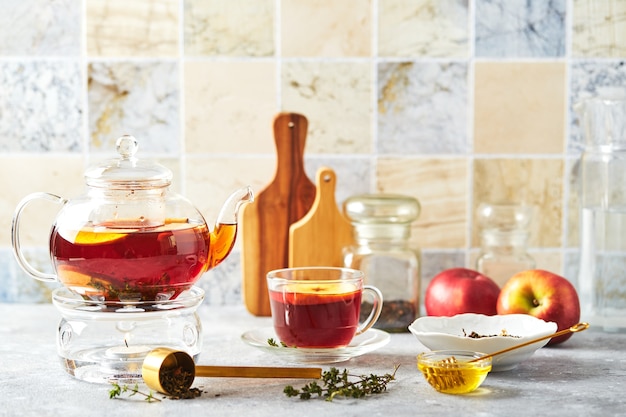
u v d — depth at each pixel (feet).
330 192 5.37
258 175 5.58
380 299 4.87
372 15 5.51
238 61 5.53
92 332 4.46
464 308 5.06
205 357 4.79
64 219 4.45
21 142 5.57
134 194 4.44
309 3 5.51
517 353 4.56
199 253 4.49
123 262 4.34
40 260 5.62
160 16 5.52
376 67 5.53
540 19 5.51
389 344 4.99
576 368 4.66
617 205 5.15
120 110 5.56
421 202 5.58
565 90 5.53
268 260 5.43
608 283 5.16
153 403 4.30
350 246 5.31
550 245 5.61
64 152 5.58
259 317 5.42
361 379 4.53
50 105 5.56
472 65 5.53
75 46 5.53
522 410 4.24
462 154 5.57
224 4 5.51
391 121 5.56
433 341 4.60
